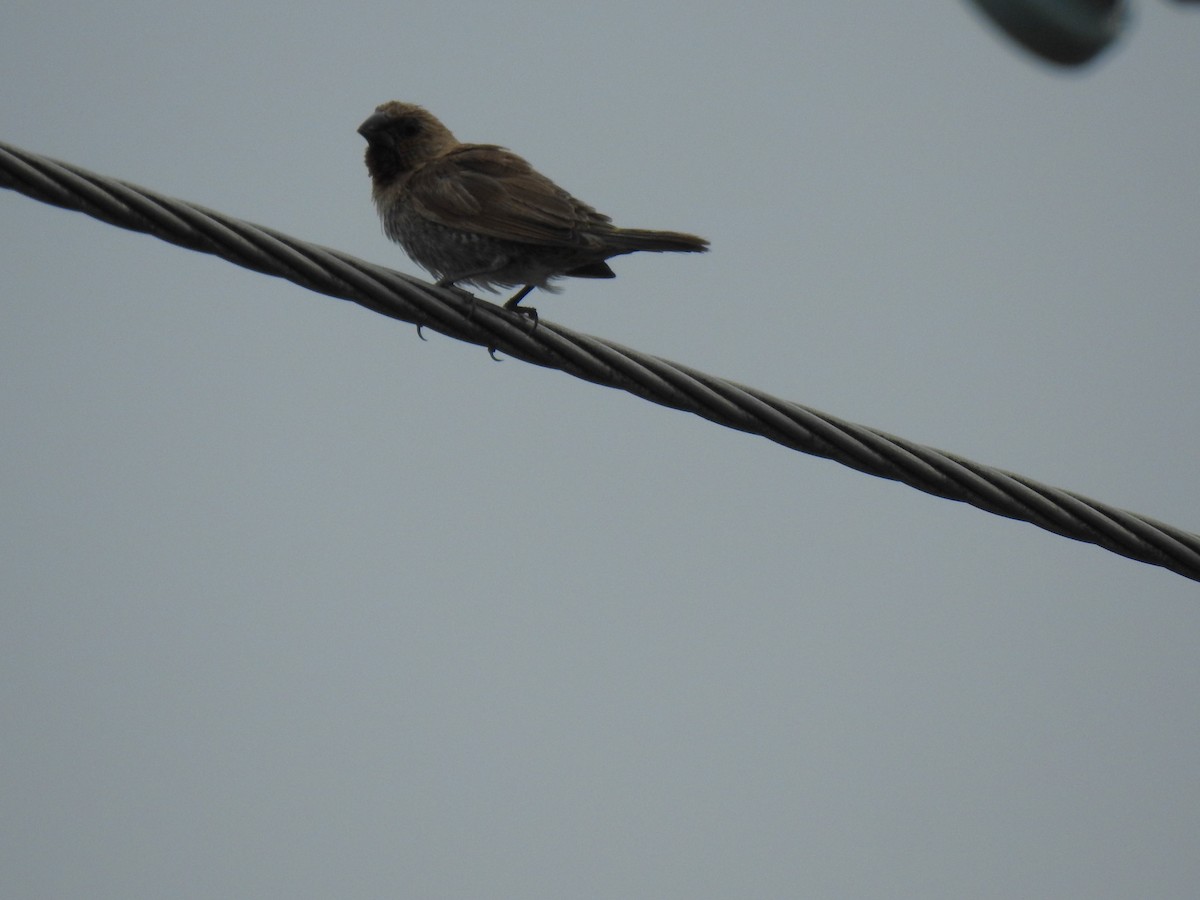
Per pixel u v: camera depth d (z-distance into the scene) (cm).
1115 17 708
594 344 1123
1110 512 1157
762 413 1123
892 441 1133
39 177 995
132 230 1032
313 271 1081
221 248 1056
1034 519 1152
